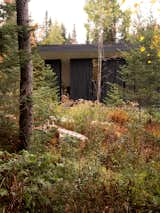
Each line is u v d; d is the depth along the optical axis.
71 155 10.40
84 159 9.96
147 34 24.41
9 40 10.61
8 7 10.92
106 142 12.84
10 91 10.88
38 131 11.56
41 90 14.43
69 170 7.35
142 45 24.59
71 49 32.00
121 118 17.77
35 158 7.40
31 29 11.00
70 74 34.56
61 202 6.44
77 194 6.43
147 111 21.22
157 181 6.98
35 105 12.51
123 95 25.59
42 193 6.50
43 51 31.70
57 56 33.62
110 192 6.49
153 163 8.53
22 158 7.21
